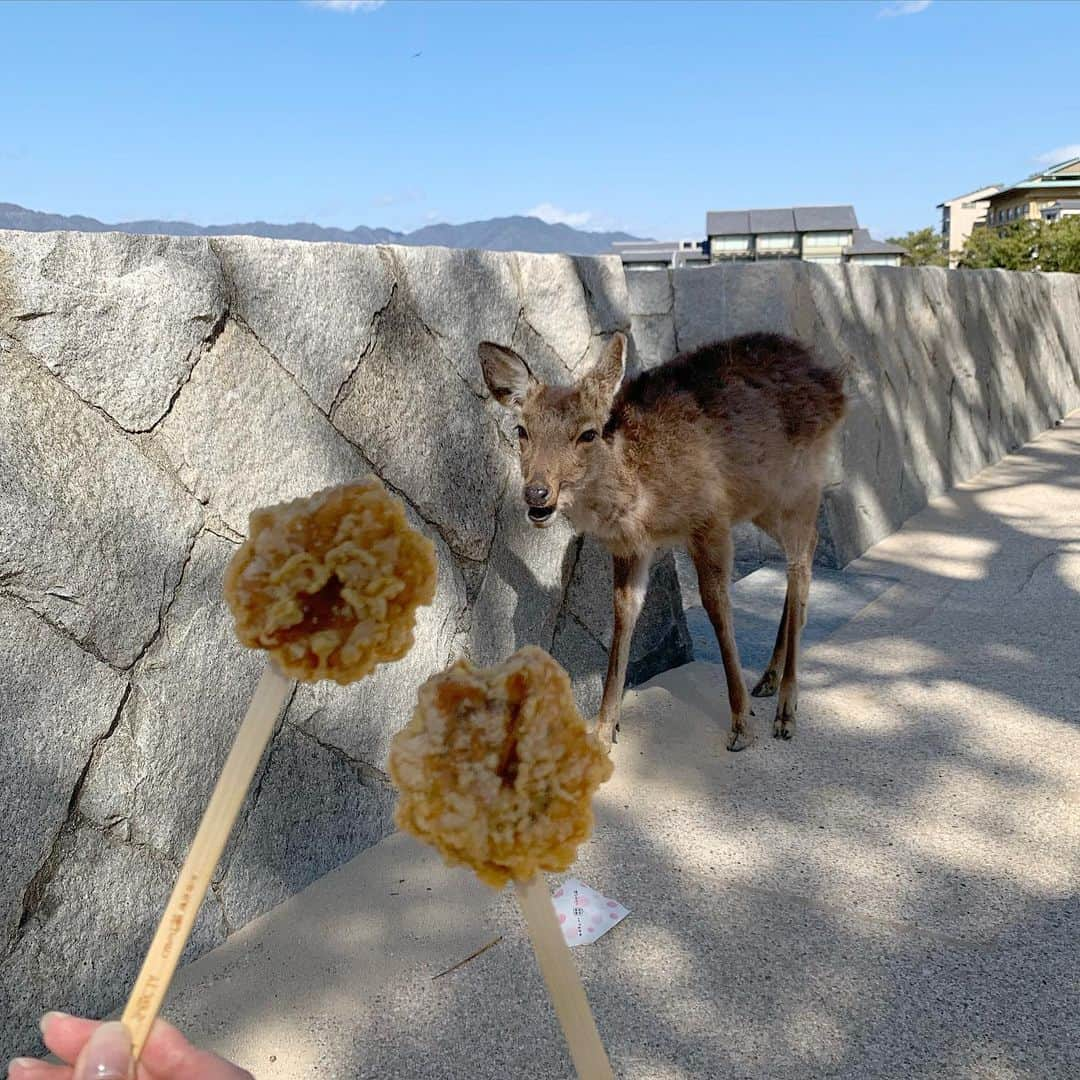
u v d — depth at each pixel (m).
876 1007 1.22
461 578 1.72
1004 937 1.34
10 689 1.09
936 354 4.02
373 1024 1.20
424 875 1.49
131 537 1.21
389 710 1.58
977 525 3.57
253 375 1.35
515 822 0.35
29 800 1.11
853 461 3.21
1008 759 1.83
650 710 2.09
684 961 1.32
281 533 0.36
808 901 1.43
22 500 1.09
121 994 1.22
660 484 1.81
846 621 2.63
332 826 1.50
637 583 1.92
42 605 1.12
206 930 1.32
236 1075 0.42
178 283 1.25
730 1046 1.16
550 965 0.35
